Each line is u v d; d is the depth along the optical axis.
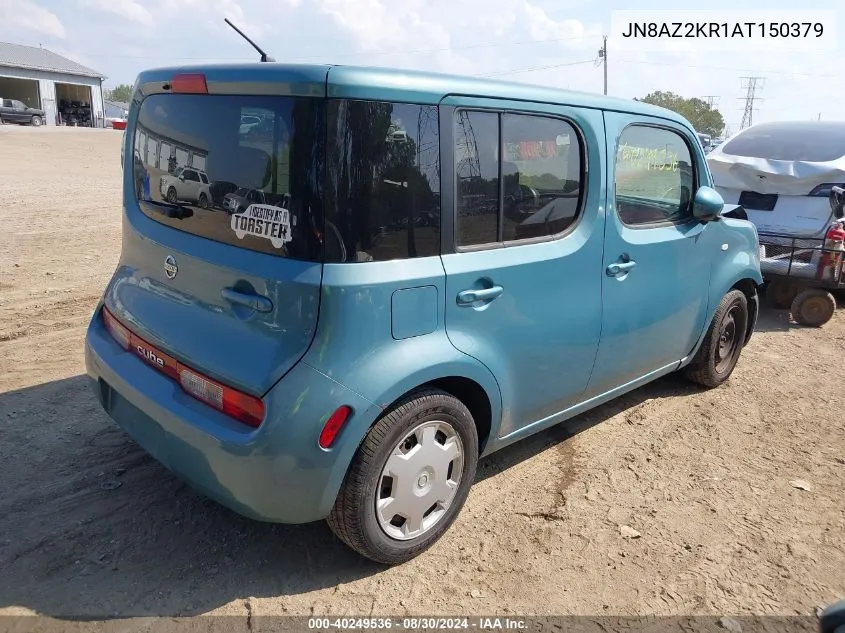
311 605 2.73
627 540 3.24
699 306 4.50
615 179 3.63
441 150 2.75
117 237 9.55
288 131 2.48
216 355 2.64
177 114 2.96
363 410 2.54
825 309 6.76
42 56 50.50
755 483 3.81
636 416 4.59
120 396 3.11
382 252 2.60
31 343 5.25
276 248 2.54
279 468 2.47
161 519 3.19
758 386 5.21
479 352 2.98
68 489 3.37
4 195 13.12
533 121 3.15
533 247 3.21
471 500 3.51
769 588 2.97
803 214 6.94
